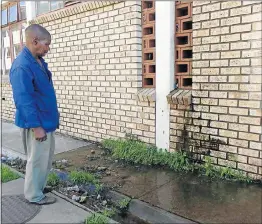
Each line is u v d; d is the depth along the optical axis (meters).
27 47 2.69
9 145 5.20
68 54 5.36
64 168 3.91
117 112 4.68
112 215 2.83
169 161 3.83
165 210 2.72
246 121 3.21
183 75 3.86
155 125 4.15
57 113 2.95
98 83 4.91
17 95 2.58
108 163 4.06
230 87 3.29
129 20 4.28
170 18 3.78
